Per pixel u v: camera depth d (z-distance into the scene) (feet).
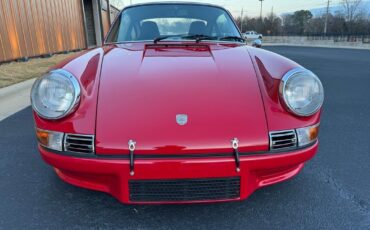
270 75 6.26
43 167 8.43
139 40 8.76
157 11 9.53
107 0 66.59
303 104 5.72
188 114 5.49
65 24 38.78
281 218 6.25
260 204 6.72
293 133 5.67
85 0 54.44
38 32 31.14
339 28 163.53
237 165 5.37
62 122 5.52
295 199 6.91
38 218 6.22
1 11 24.48
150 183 5.41
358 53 62.13
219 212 6.44
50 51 33.99
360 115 13.67
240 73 6.44
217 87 5.99
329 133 11.25
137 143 5.22
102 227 5.98
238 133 5.39
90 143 5.33
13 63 26.30
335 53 61.52
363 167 8.50
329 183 7.62
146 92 5.82
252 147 5.41
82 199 6.89
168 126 5.34
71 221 6.14
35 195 7.04
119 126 5.35
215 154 5.34
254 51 7.70
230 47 8.09
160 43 8.30
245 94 5.91
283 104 5.75
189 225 6.04
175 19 9.40
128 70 6.41
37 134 5.88
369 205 6.70
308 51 68.74
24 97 16.47
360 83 22.56
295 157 5.71
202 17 9.55
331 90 19.72
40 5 31.65
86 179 5.88
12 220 6.15
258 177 5.87
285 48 83.76
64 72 5.75
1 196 6.99
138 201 5.53
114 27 9.49
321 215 6.34
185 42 8.46
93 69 6.47
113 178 5.56
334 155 9.29
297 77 5.81
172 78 6.16
